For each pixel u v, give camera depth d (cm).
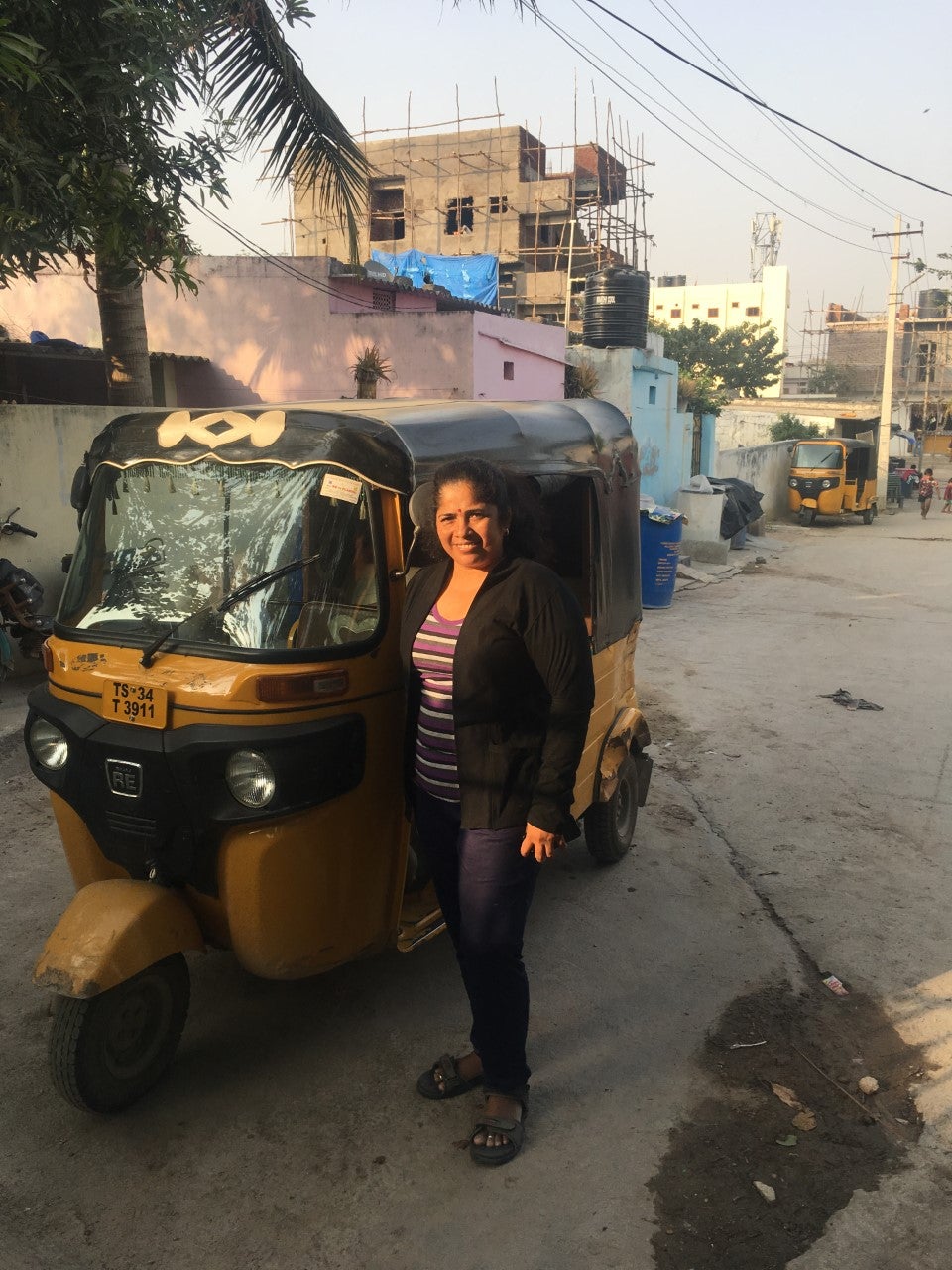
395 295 1600
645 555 1245
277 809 288
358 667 302
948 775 647
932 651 1022
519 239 3656
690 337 4397
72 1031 289
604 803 466
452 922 310
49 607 783
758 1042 359
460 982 389
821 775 645
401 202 3841
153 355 1378
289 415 318
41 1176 289
